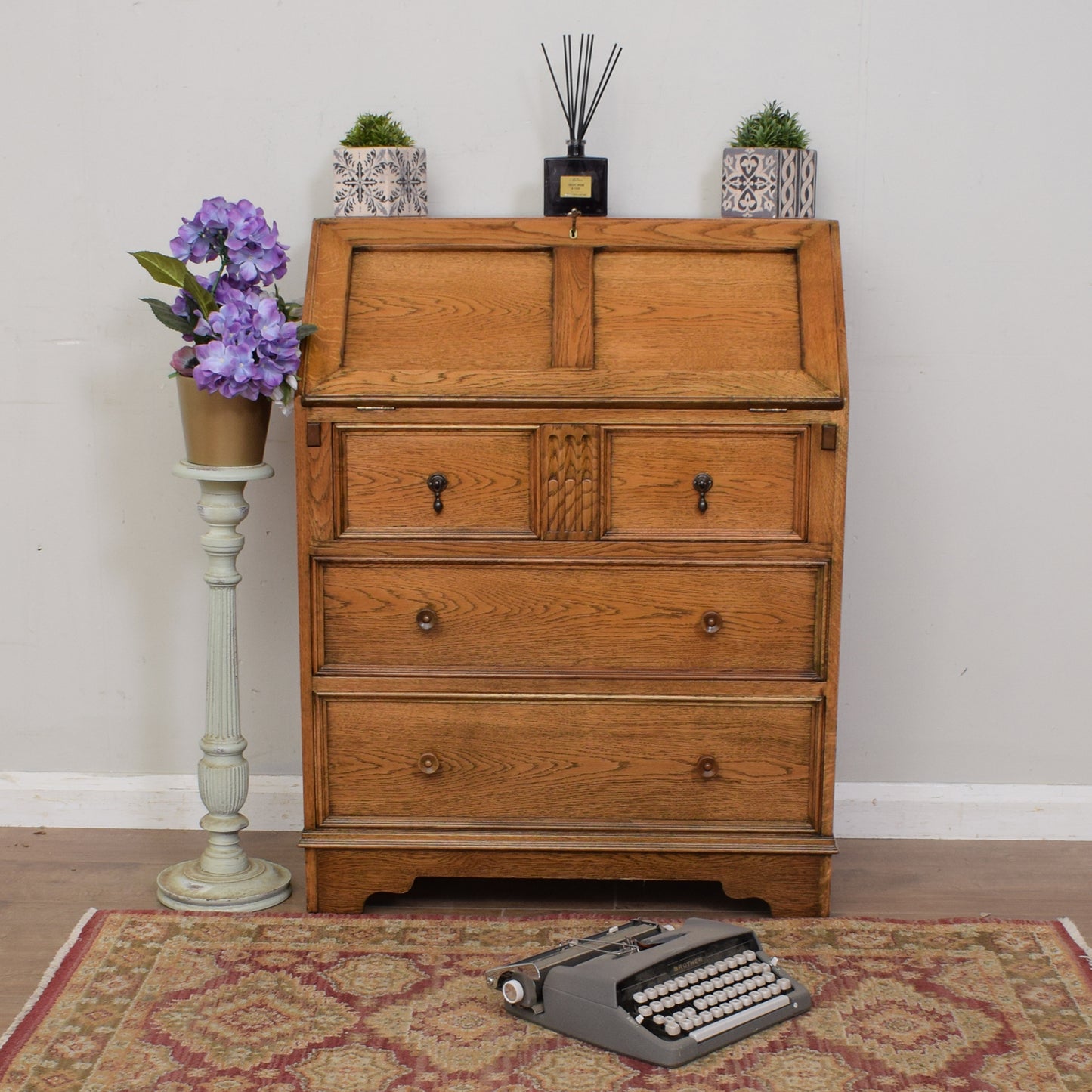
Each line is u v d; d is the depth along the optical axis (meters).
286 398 2.67
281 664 3.31
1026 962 2.63
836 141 3.08
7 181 3.14
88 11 3.08
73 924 2.79
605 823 2.81
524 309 2.74
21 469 3.25
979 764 3.30
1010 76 3.05
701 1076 2.26
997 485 3.19
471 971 2.61
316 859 2.81
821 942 2.71
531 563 2.71
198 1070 2.25
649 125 3.10
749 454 2.67
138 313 3.18
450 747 2.79
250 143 3.13
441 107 3.11
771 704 2.75
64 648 3.31
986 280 3.12
